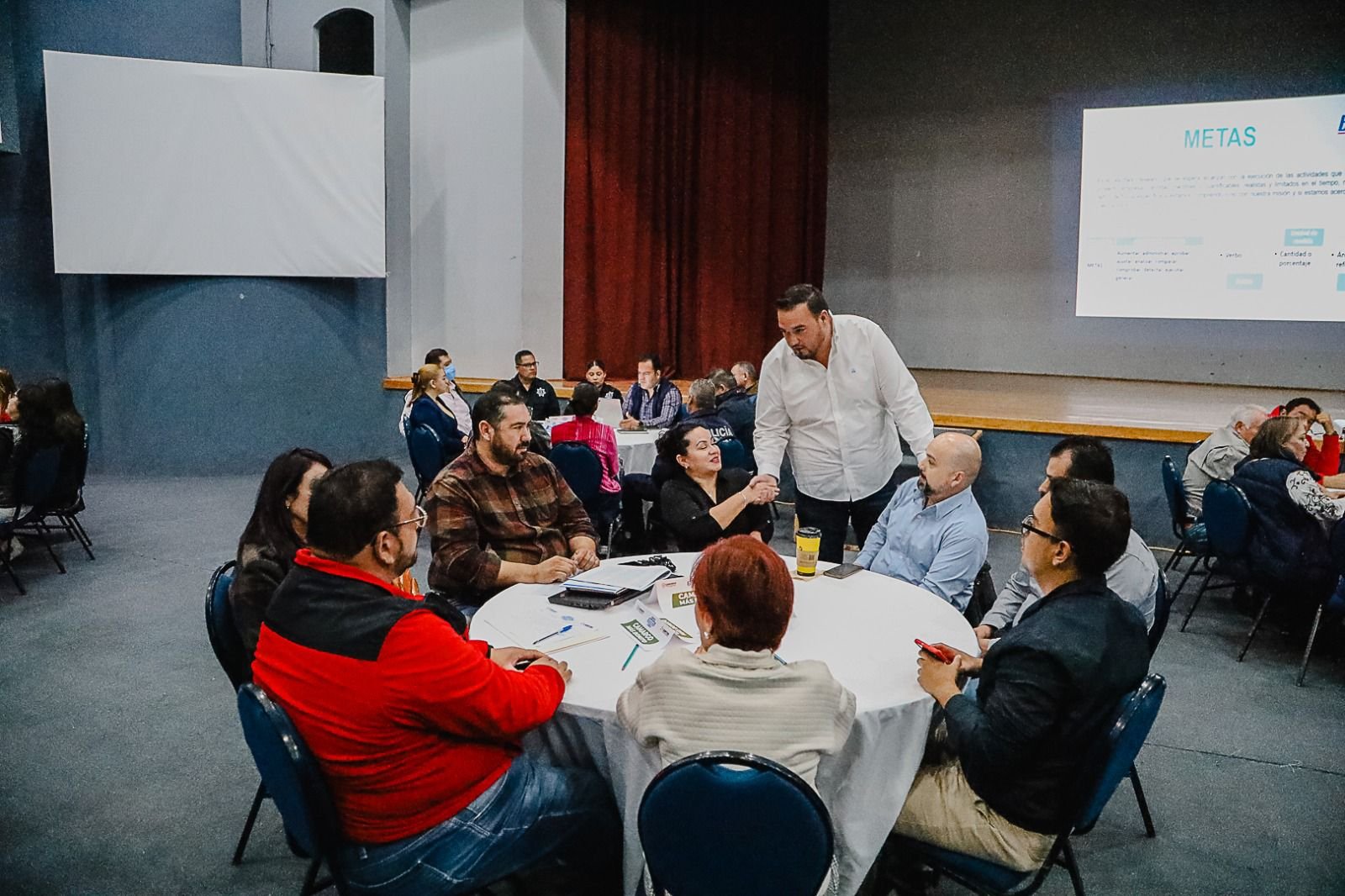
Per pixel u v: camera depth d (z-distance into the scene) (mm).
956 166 8977
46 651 3602
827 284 9609
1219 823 2518
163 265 6598
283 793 1630
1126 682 1715
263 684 1648
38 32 6375
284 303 6926
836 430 3246
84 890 2205
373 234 6863
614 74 7410
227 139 6562
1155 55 8133
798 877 1475
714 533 3010
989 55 8727
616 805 1860
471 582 2654
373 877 1647
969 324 9094
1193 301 7793
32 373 6625
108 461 6855
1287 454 3533
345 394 7207
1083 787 1688
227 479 6777
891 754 1816
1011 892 1798
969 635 2160
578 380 7496
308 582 1628
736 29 8133
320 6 7105
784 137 8727
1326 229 7344
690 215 8164
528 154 7000
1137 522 5340
